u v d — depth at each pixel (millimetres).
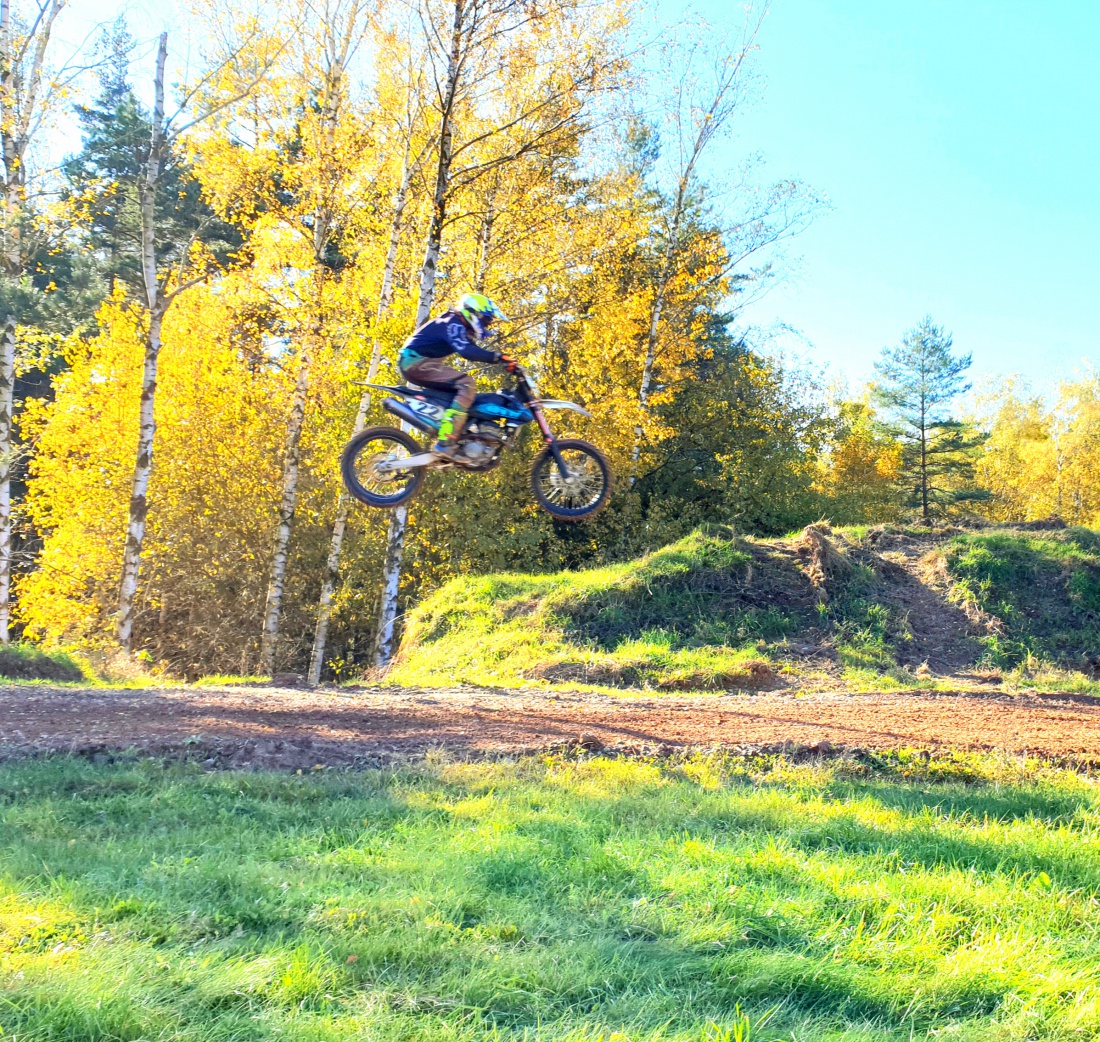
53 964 4344
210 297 23391
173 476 24188
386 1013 4172
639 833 7082
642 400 28156
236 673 25391
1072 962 4984
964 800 8414
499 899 5535
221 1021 3996
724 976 4684
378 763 9352
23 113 17922
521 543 25906
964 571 19453
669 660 16375
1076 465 54688
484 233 20328
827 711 12367
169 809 7512
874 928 5391
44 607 23641
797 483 33688
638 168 29359
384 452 8836
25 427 25094
